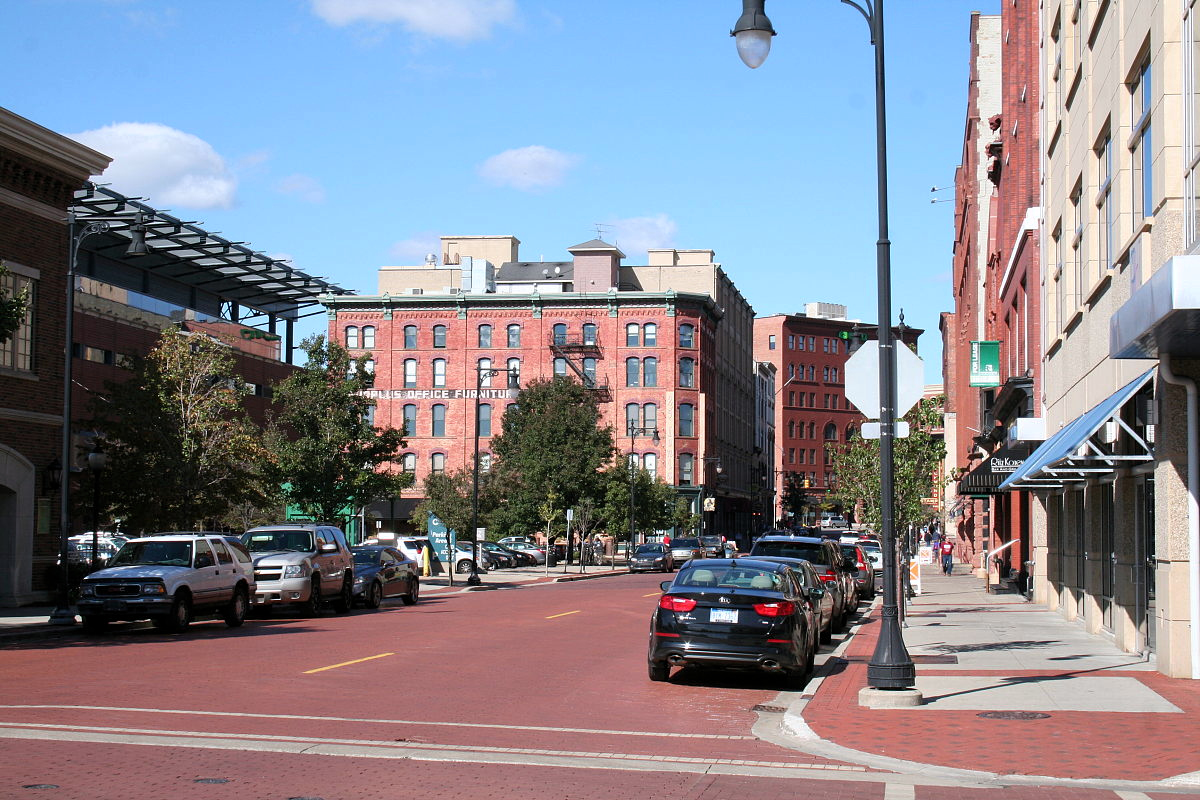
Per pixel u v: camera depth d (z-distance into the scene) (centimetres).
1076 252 2472
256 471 3812
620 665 1873
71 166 3259
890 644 1419
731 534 10925
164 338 3556
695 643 1622
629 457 7531
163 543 2600
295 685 1531
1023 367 3534
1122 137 1831
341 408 4547
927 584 4753
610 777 980
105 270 5519
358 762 1012
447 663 1834
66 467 2716
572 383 7425
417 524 7244
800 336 15350
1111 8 1925
